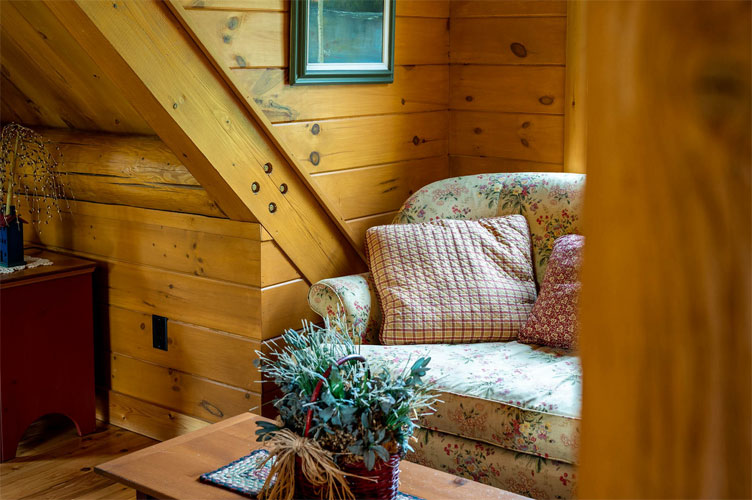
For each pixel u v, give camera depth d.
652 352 0.27
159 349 2.94
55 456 2.81
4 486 2.55
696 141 0.25
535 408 2.02
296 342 1.63
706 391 0.25
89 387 3.01
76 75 2.58
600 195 0.28
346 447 1.42
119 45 2.11
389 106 3.11
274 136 2.55
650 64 0.26
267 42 2.55
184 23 2.25
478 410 2.11
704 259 0.25
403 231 2.71
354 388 1.47
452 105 3.44
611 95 0.27
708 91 0.24
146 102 2.26
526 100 3.21
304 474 1.42
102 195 2.95
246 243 2.61
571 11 3.00
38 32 2.43
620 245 0.27
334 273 2.91
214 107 2.38
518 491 2.07
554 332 2.43
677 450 0.26
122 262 3.01
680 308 0.26
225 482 1.61
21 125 3.14
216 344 2.75
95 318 3.14
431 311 2.53
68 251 3.17
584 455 0.30
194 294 2.79
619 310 0.27
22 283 2.74
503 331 2.54
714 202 0.25
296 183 2.70
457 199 2.91
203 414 2.83
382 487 1.45
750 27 0.23
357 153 2.98
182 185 2.64
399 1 3.09
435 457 2.21
